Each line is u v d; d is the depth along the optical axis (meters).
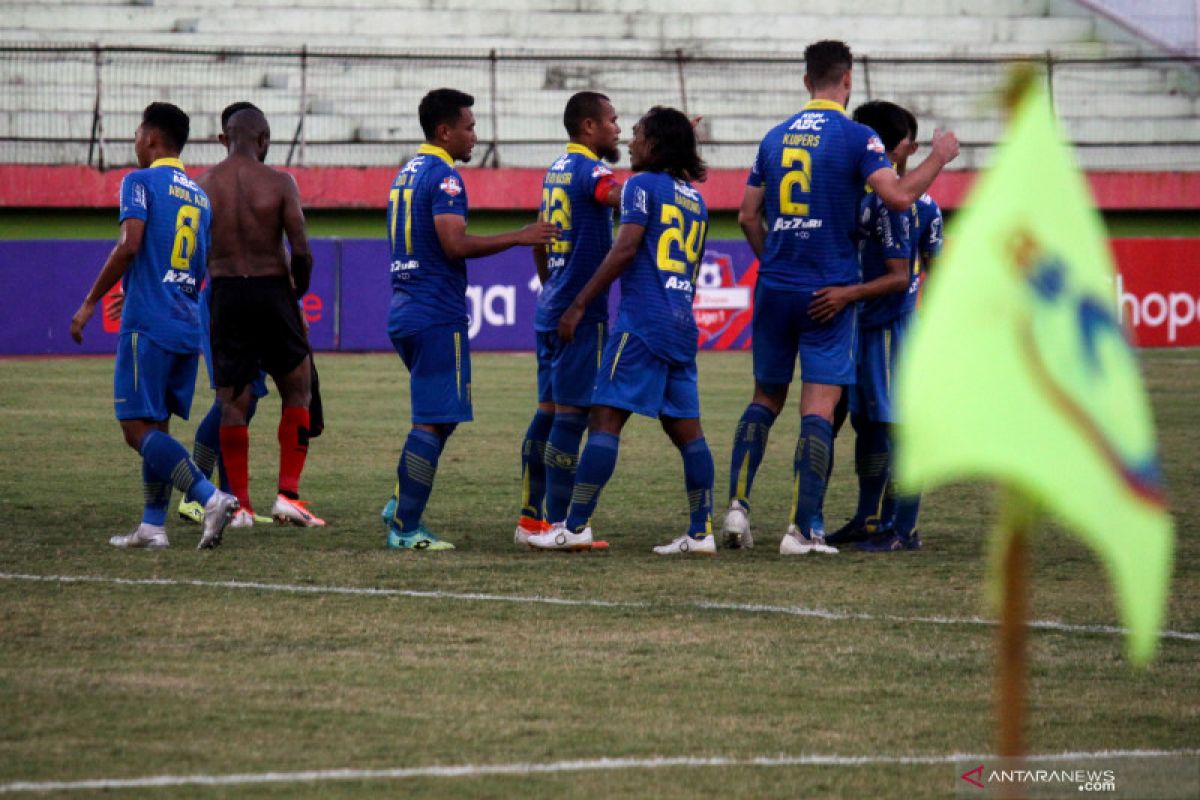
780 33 89.75
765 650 16.30
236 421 25.36
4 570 20.48
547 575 20.72
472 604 18.61
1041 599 19.45
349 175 70.88
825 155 22.23
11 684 14.41
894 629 17.42
